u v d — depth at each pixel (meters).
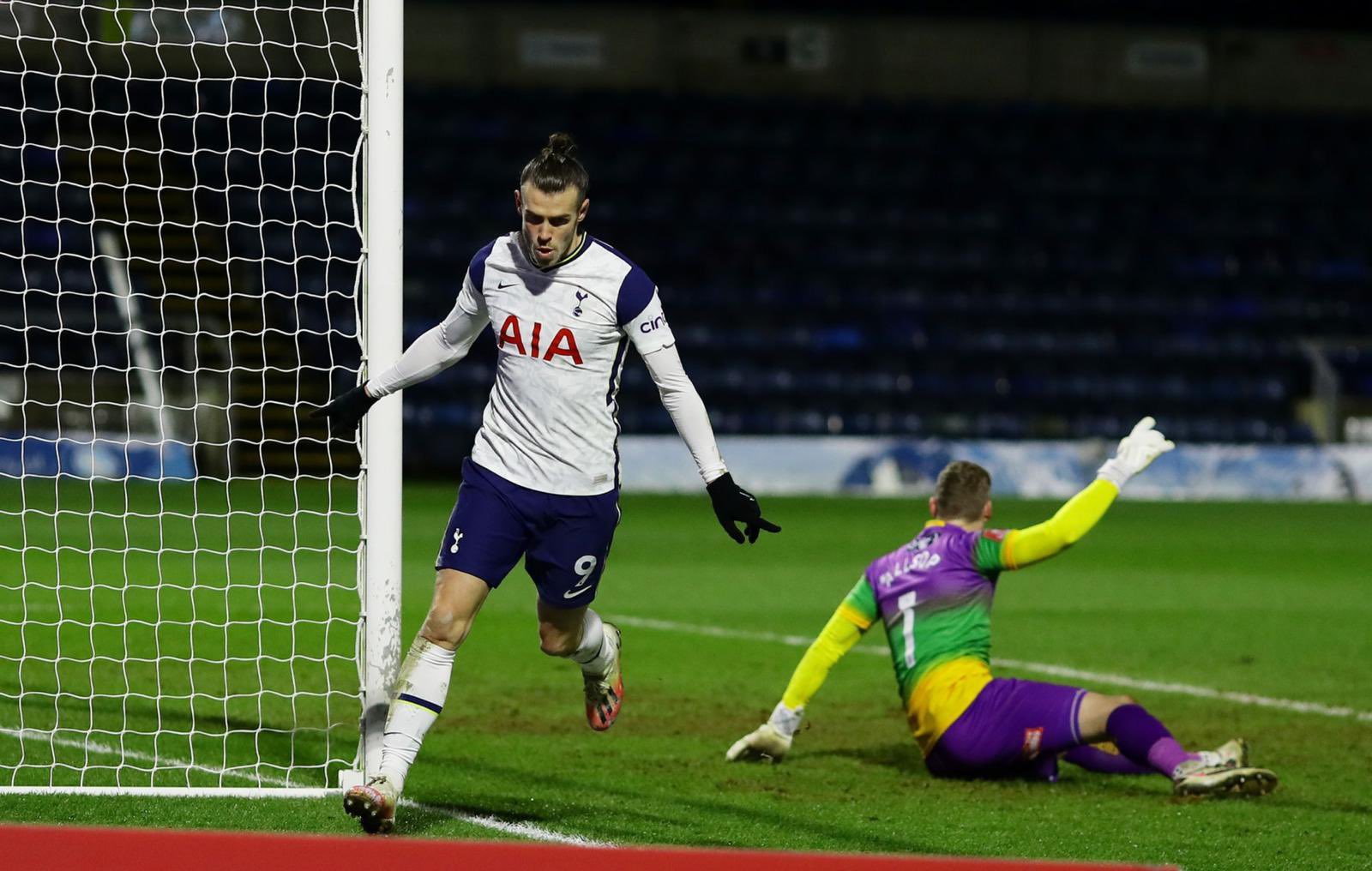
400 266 11.73
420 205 76.69
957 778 12.90
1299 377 76.81
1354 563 35.75
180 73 69.44
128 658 18.61
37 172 66.38
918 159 83.81
